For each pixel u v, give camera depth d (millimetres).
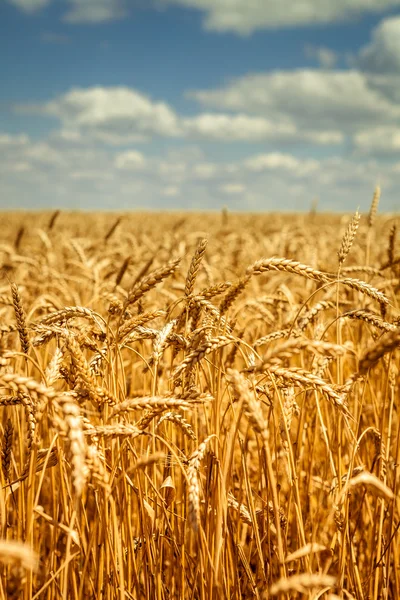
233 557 3461
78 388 3006
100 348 3641
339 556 3244
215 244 14203
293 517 4207
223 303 3295
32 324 4270
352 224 3588
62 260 11422
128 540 3191
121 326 3389
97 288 6715
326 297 5121
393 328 3344
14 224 36344
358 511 3729
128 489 3244
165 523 3461
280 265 3178
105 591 3326
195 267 3600
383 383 4965
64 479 3158
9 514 4203
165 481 3033
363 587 3641
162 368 4707
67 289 7406
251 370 2539
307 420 4539
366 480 2221
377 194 5793
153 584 3277
